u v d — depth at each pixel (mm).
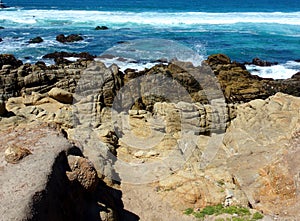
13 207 6254
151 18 46938
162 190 10156
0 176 7109
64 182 7586
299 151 9922
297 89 20375
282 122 12836
